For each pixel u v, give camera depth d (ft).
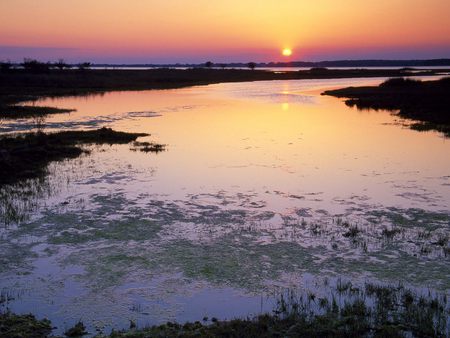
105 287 28.53
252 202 45.01
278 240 35.94
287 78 333.42
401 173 56.44
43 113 116.88
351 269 31.14
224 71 424.87
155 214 41.34
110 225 38.58
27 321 24.13
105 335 23.07
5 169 54.90
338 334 23.11
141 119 108.99
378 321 24.62
